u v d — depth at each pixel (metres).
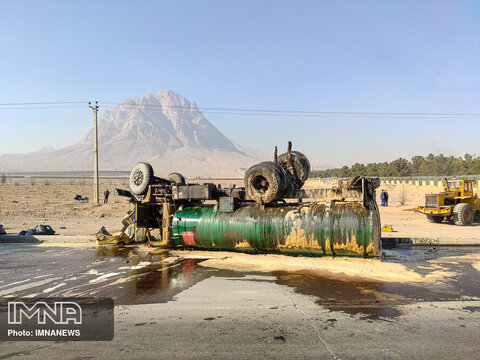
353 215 9.60
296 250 10.20
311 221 9.89
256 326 5.25
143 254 11.15
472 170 66.88
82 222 19.77
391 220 21.53
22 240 13.66
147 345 4.63
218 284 7.57
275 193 10.30
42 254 11.12
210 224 11.16
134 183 13.16
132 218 13.42
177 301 6.41
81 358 4.30
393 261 10.10
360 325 5.30
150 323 5.37
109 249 12.08
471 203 19.94
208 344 4.66
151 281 7.82
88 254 11.15
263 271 8.77
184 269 9.02
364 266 8.98
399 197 41.53
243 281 7.82
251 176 10.82
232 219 10.91
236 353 4.39
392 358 4.29
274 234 10.24
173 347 4.57
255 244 10.55
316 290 7.12
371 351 4.46
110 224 18.88
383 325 5.30
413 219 22.05
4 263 9.77
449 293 6.91
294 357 4.29
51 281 7.82
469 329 5.17
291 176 12.29
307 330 5.11
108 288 7.27
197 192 11.65
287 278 8.08
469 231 16.34
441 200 19.67
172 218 12.09
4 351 4.49
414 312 5.86
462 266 9.41
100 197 43.91
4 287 7.35
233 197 11.23
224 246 11.12
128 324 5.33
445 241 13.16
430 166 79.12
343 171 95.06
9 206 26.00
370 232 9.36
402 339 4.82
